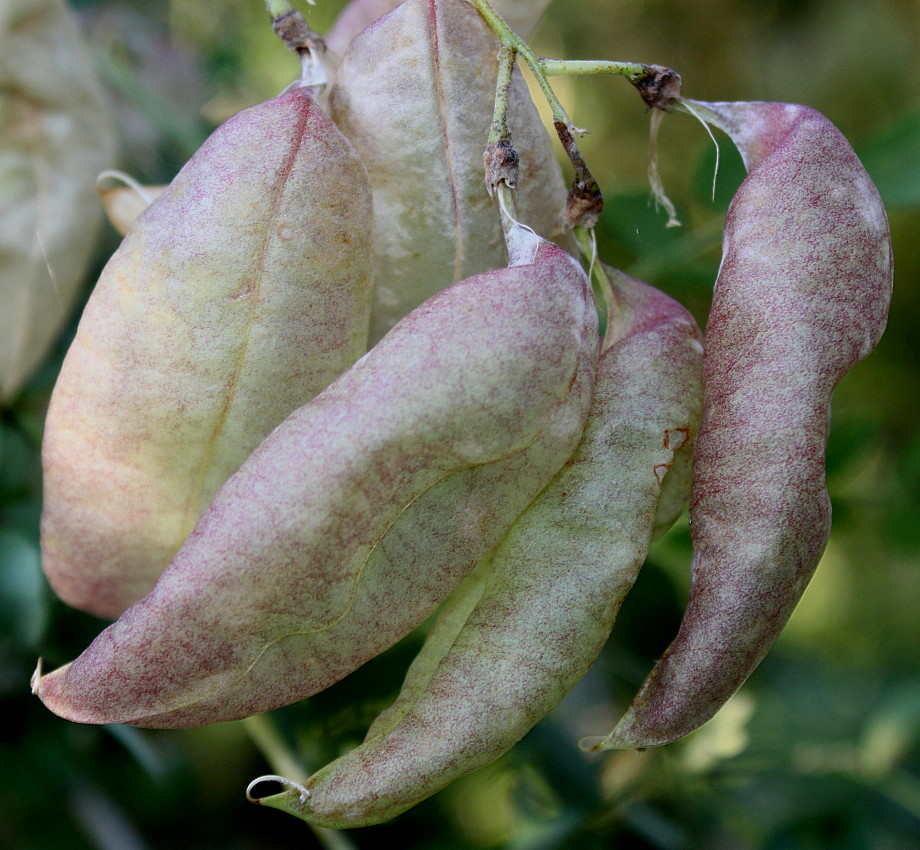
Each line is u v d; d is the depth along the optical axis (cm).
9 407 33
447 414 22
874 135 31
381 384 22
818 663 58
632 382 24
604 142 72
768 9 97
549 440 23
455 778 23
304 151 24
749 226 24
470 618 24
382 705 32
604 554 24
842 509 38
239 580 22
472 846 37
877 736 40
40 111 30
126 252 24
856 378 83
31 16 30
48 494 25
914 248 84
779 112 24
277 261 24
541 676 23
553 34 81
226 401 24
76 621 33
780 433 23
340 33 28
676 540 34
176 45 45
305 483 22
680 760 39
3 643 33
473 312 23
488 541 23
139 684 22
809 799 39
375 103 25
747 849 42
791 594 23
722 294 24
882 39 100
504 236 24
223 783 51
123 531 25
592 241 25
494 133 24
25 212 30
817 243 24
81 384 24
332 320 24
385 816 23
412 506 23
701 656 23
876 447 44
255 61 48
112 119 31
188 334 24
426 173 25
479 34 25
